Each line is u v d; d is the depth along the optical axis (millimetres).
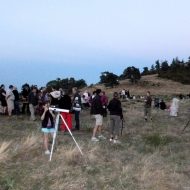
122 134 21781
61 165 13234
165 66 136875
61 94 22750
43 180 11625
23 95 27953
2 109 27375
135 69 119438
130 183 11805
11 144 15977
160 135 21219
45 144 14820
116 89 108688
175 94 100562
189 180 12688
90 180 11859
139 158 15336
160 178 12305
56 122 14625
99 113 18734
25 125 22641
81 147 16125
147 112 30359
